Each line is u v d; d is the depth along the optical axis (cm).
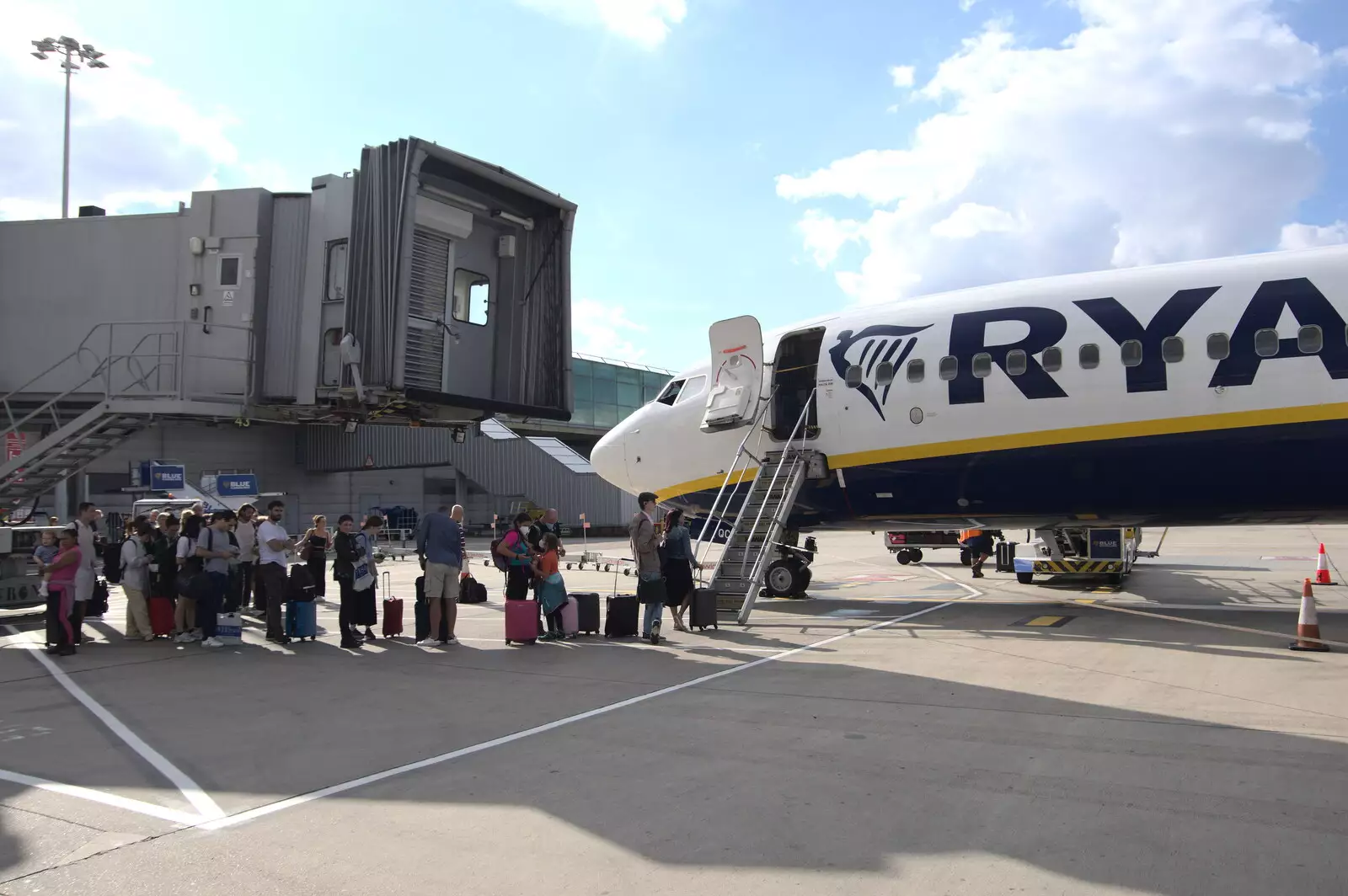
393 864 452
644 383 6159
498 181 1459
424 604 1203
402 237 1362
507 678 944
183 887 429
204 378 1554
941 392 1380
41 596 1449
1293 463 1181
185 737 725
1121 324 1273
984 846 455
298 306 1537
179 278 1584
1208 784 545
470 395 1552
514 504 4497
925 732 684
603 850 465
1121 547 1775
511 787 573
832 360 1498
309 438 4375
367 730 734
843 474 1483
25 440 1802
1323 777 553
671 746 662
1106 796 528
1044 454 1312
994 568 2405
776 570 1638
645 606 1171
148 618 1280
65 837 500
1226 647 1035
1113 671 900
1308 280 1190
